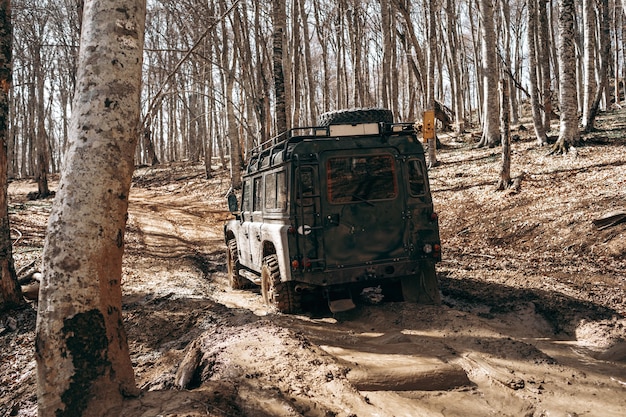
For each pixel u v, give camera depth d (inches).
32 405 197.0
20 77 1753.2
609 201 443.8
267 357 165.6
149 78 957.2
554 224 439.2
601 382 153.3
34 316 306.5
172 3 816.9
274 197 272.5
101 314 127.1
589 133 763.4
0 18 309.6
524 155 743.7
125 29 132.3
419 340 199.0
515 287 281.1
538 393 146.2
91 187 126.8
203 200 1119.6
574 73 681.6
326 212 243.8
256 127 1326.3
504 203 541.3
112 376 128.0
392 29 1018.7
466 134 1211.9
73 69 1163.9
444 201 626.2
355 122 262.8
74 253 124.5
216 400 135.6
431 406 139.9
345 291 269.4
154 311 298.4
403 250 250.7
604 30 797.9
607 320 212.2
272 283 263.9
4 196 318.0
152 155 1931.6
